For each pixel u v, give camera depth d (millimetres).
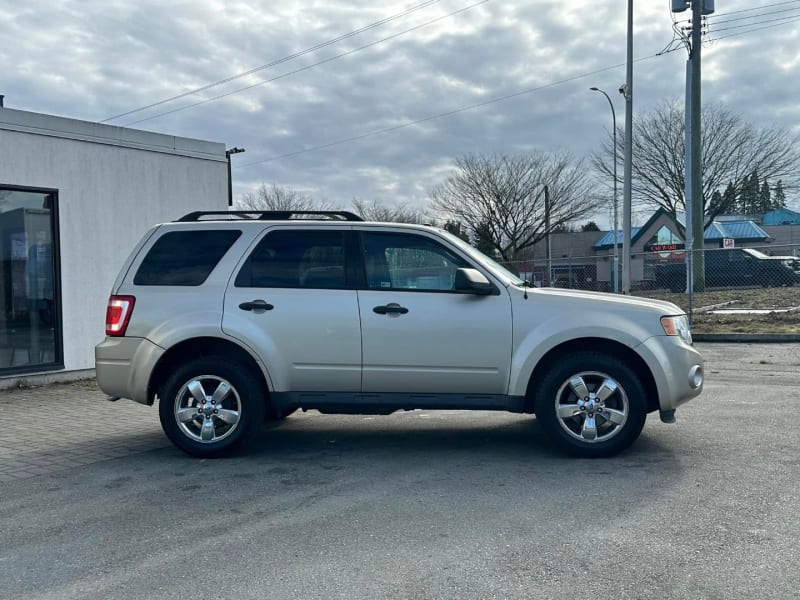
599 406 5750
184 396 6047
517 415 7867
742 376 10273
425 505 4738
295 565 3801
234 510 4727
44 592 3535
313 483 5312
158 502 4930
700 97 27047
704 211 44312
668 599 3318
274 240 6164
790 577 3514
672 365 5715
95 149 11070
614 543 3990
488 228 50125
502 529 4254
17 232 10211
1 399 9219
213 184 12914
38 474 5668
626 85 21922
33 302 10430
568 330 5715
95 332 11094
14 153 10016
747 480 5070
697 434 6480
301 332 5934
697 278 26203
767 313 18938
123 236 11469
